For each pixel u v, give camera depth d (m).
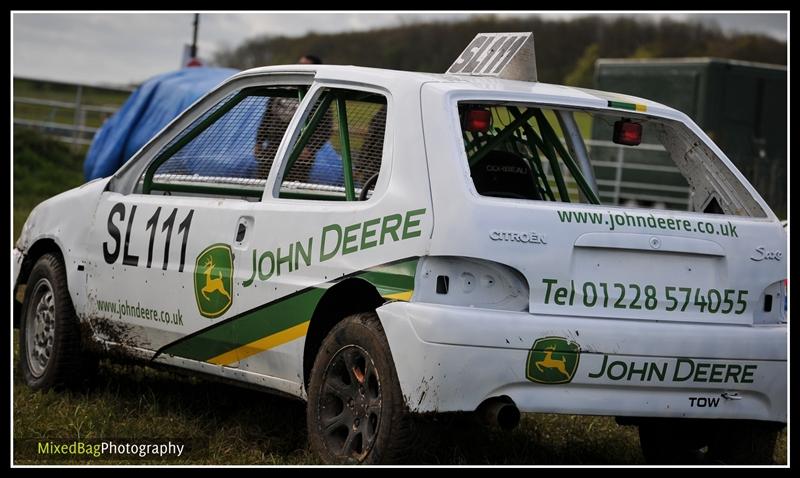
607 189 52.22
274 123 15.20
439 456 13.90
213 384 17.86
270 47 78.12
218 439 14.56
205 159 15.98
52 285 17.39
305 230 13.59
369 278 12.74
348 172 13.95
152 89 39.19
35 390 17.47
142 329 15.87
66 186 48.12
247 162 15.30
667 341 12.80
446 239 12.23
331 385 13.13
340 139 14.22
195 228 15.10
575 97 13.89
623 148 52.22
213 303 14.64
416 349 12.09
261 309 13.95
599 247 12.70
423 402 12.07
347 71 14.28
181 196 16.22
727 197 14.38
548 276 12.46
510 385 12.25
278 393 14.05
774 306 13.72
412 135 12.98
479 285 12.37
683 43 112.75
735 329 13.23
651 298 12.95
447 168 12.54
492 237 12.29
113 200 16.66
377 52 100.50
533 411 12.37
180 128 16.47
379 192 13.03
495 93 13.35
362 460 12.62
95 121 59.31
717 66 51.59
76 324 17.09
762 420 13.55
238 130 15.66
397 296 12.42
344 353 13.01
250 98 15.70
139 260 15.89
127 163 16.89
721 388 13.20
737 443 14.24
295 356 13.55
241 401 16.64
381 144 13.98
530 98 13.56
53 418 15.58
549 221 12.54
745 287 13.46
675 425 14.76
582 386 12.55
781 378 13.48
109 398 16.55
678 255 13.16
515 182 15.27
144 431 14.97
